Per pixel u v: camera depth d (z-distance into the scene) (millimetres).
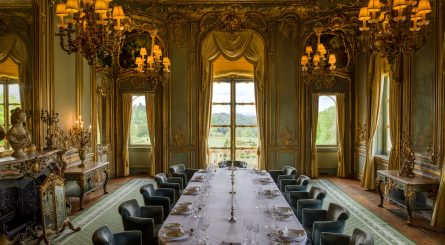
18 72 6324
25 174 5312
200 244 3402
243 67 11578
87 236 5820
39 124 6715
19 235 5348
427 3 4625
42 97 6859
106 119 10727
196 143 10867
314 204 5176
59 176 6203
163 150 10875
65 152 7281
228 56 10844
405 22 4727
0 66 5926
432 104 6770
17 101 6293
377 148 9664
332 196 8586
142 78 10883
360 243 3275
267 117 10812
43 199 5359
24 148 5996
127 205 4648
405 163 6930
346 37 10609
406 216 6926
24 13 6480
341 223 4133
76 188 8195
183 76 10828
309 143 10891
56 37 7504
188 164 10875
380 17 4965
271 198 5223
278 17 10680
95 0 4504
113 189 9344
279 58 10758
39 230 5684
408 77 7629
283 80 10781
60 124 7695
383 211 7281
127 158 11234
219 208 4699
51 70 7199
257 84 10875
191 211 4512
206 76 10812
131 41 10852
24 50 6461
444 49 6320
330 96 11391
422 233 5961
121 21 5277
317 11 10469
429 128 6867
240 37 10781
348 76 10805
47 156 5953
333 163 11422
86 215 7000
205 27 10766
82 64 8852
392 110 8344
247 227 3439
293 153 10836
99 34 4609
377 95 9195
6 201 5590
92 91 9586
